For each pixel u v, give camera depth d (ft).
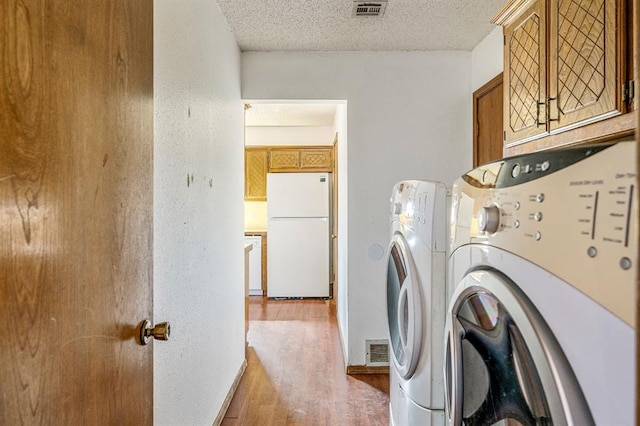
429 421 5.11
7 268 1.90
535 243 2.35
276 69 10.03
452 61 10.08
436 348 5.09
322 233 18.58
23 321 1.99
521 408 2.50
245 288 11.18
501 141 8.47
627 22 3.66
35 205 2.08
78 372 2.43
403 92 10.07
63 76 2.31
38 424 2.07
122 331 3.00
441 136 10.10
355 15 8.21
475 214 3.24
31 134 2.06
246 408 8.20
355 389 9.07
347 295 10.30
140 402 3.33
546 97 5.01
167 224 5.08
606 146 1.93
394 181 10.10
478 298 3.09
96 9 2.66
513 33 5.97
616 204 1.82
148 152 3.53
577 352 1.99
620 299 1.76
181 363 5.57
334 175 15.84
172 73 5.28
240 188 9.94
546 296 2.23
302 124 18.02
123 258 3.03
